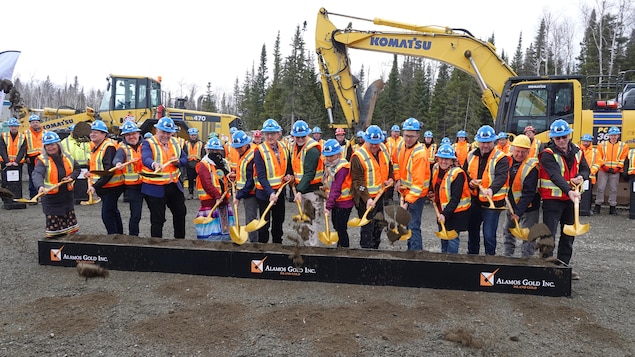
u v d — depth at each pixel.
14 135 10.05
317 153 5.73
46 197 5.71
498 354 3.44
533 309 4.29
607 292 4.84
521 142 5.07
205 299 4.44
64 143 5.95
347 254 5.07
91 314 4.05
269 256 5.00
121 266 5.29
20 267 5.43
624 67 33.00
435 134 38.34
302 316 4.04
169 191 5.90
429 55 11.62
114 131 14.59
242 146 6.23
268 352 3.40
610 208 10.48
